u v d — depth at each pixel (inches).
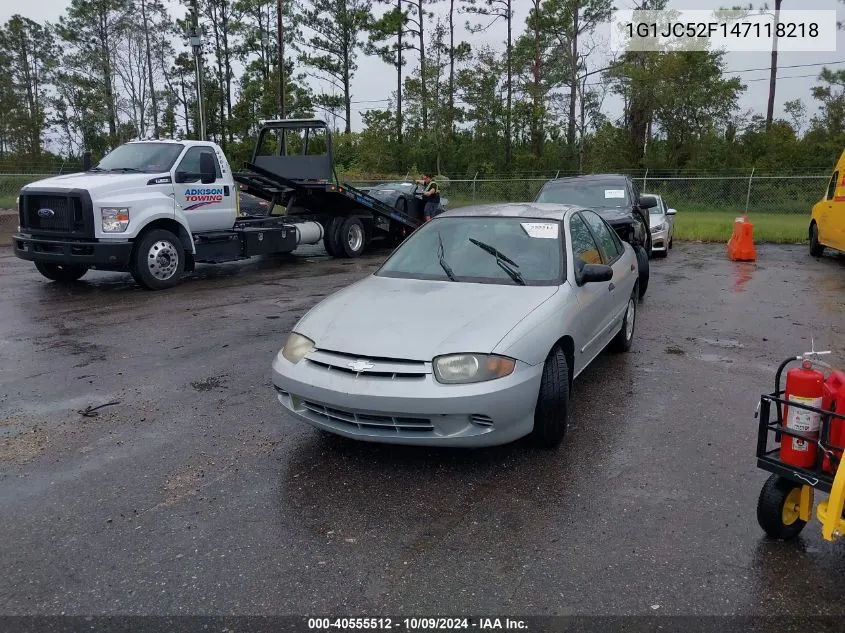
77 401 219.6
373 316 177.9
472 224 228.8
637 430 195.5
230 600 119.3
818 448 126.0
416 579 125.0
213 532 140.9
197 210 441.4
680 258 625.6
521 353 164.4
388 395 156.4
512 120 1994.3
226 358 267.7
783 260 608.7
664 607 116.7
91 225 389.1
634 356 275.9
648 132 1800.0
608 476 165.8
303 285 443.5
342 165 2005.4
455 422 158.1
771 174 1541.6
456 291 192.1
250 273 501.7
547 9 1876.2
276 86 1959.9
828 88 1743.4
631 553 132.8
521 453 179.3
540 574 126.1
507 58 2014.0
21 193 409.4
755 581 124.0
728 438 189.6
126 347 284.0
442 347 160.6
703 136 1706.4
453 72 1990.7
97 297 396.5
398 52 2096.5
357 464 172.6
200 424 199.6
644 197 505.0
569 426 198.5
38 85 2379.4
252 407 213.6
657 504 152.1
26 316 343.6
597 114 1881.2
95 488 160.2
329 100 2170.3
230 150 1940.2
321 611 116.4
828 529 118.4
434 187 695.1
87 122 2192.4
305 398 167.8
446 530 141.4
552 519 145.6
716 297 411.8
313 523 144.3
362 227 619.5
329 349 168.1
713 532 140.5
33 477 165.8
